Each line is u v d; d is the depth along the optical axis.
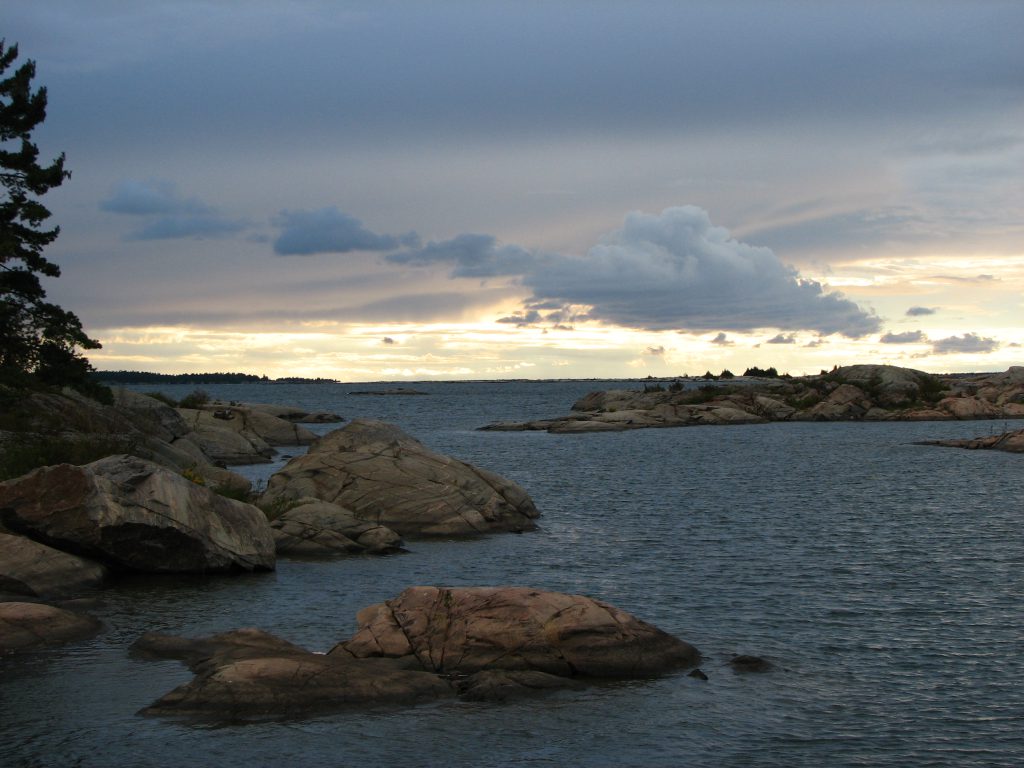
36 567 23.00
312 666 15.72
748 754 14.00
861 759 13.88
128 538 24.78
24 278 44.59
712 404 117.94
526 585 25.28
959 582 25.70
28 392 40.72
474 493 35.53
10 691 15.77
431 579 25.95
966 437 87.31
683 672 17.27
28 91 45.78
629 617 18.05
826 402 116.81
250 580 25.52
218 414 74.88
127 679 16.41
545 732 14.53
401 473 35.56
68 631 18.88
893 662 18.38
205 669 16.28
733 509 41.22
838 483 51.31
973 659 18.61
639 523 37.12
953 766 13.71
